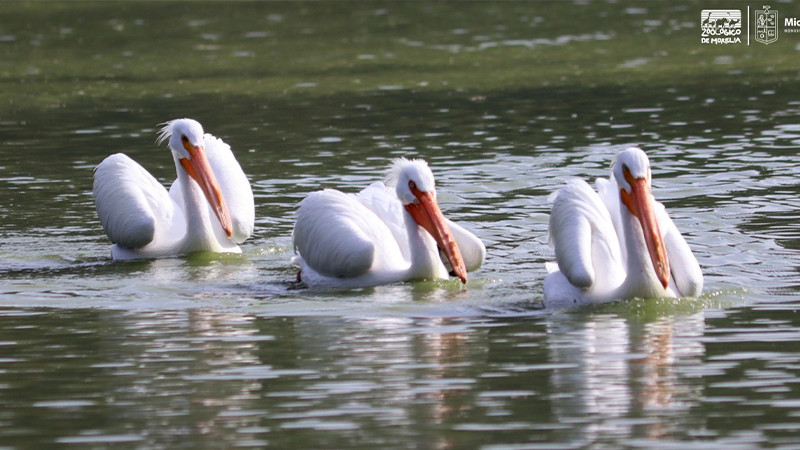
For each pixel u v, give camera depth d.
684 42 37.25
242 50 37.84
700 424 9.51
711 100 27.25
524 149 22.70
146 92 30.58
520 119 25.81
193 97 29.64
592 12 44.72
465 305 13.67
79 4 49.06
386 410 9.99
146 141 24.38
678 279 13.30
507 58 34.97
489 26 41.94
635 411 9.85
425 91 29.69
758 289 13.87
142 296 14.41
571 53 35.62
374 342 12.12
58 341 12.36
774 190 18.86
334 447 9.17
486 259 15.81
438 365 11.25
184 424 9.76
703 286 13.95
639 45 36.94
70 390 10.72
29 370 11.34
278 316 13.32
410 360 11.43
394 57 35.75
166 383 10.86
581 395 10.28
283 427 9.63
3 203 19.55
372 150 22.98
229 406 10.19
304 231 15.23
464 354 11.62
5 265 16.11
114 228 16.59
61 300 14.20
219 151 17.64
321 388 10.62
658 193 18.92
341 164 21.80
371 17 44.72
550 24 42.03
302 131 25.11
